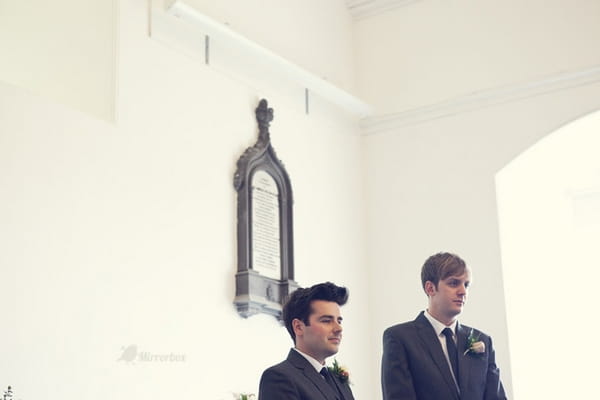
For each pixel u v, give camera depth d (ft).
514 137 30.60
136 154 22.79
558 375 33.53
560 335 34.76
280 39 29.78
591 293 35.76
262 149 27.07
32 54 22.98
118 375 20.76
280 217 27.55
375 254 32.12
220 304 24.58
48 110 20.25
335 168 31.32
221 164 25.75
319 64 31.73
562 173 33.96
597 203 36.70
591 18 30.07
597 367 34.94
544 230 34.30
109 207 21.50
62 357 19.33
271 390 14.02
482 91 31.30
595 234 36.42
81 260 20.35
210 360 23.76
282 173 27.94
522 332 30.58
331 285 14.97
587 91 29.78
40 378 18.69
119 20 23.35
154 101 23.81
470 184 31.01
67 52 23.13
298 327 14.76
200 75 25.62
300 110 29.94
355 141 32.86
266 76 28.43
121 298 21.30
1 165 18.76
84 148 21.13
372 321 31.63
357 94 33.81
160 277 22.67
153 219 22.86
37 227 19.34
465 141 31.42
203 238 24.45
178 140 24.31
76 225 20.40
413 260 31.40
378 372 30.99
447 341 16.81
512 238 31.14
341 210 31.17
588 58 29.86
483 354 16.84
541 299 33.12
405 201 32.01
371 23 34.06
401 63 33.12
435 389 16.22
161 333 22.31
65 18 23.35
